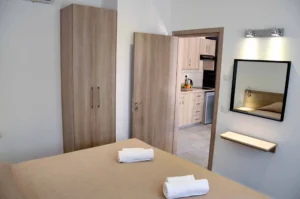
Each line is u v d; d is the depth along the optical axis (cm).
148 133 399
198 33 370
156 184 195
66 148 354
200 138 529
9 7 295
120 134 384
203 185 182
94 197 173
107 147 271
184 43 567
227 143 342
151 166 228
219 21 338
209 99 638
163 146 423
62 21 327
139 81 371
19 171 207
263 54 296
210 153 365
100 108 342
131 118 386
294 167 279
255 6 298
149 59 377
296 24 267
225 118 342
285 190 289
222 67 339
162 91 403
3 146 313
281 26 279
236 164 334
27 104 325
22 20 305
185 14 386
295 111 274
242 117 322
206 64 652
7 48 299
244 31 311
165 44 392
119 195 177
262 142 295
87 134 335
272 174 298
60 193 176
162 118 412
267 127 299
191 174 215
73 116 319
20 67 312
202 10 359
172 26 411
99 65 331
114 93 354
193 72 657
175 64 412
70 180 195
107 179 200
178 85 425
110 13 332
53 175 202
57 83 346
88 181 195
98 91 336
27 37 312
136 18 372
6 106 309
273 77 288
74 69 310
